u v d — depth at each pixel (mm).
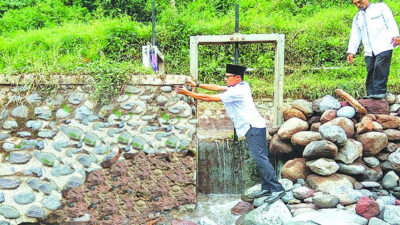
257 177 4613
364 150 4020
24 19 8789
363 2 4355
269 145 4531
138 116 3994
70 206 3764
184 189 4031
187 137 4043
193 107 4094
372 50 4332
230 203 4293
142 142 3982
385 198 3553
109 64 4078
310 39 6980
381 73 4332
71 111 3887
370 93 4590
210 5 9211
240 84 3666
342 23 7305
